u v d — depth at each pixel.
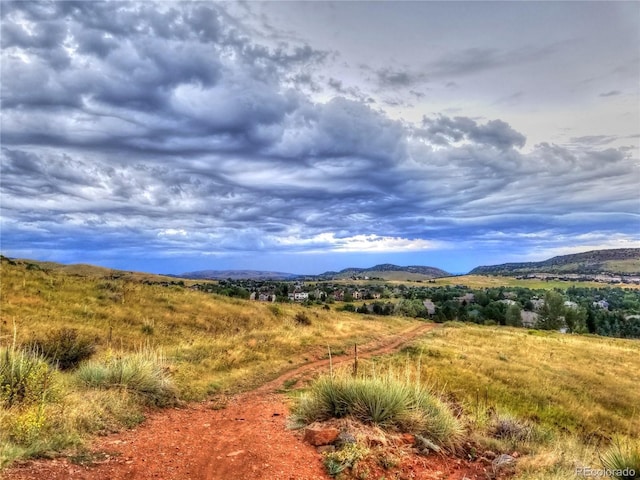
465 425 7.75
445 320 78.25
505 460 6.24
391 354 24.05
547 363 26.97
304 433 6.50
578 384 22.17
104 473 4.76
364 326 40.12
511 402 16.59
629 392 21.92
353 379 7.50
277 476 4.93
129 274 94.69
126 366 9.58
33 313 20.64
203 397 10.78
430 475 5.55
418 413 6.94
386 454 5.78
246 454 5.61
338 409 6.97
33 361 7.68
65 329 15.12
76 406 6.95
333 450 5.84
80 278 32.41
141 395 9.11
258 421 7.88
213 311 30.53
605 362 30.83
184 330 24.38
